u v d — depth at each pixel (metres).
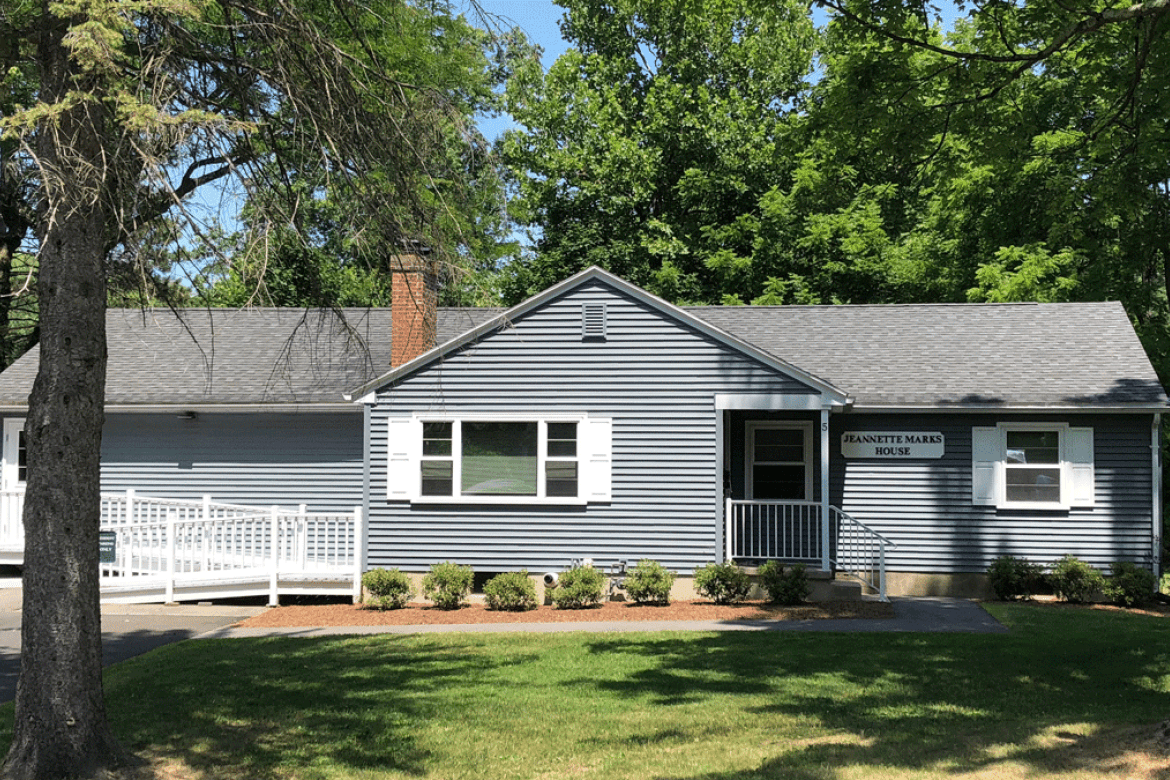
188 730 9.97
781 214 33.03
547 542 19.67
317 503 22.17
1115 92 15.55
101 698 8.52
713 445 19.41
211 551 20.02
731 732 9.78
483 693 11.62
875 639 14.88
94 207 8.34
